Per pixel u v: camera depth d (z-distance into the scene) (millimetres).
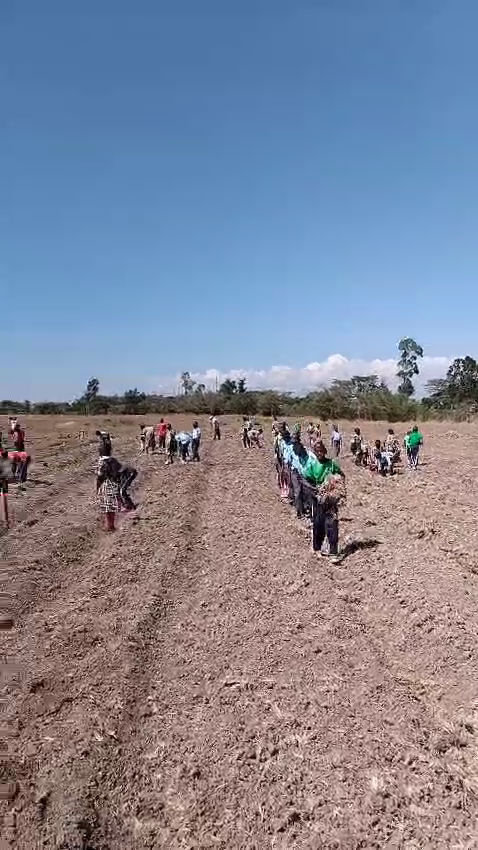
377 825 5449
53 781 5992
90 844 5281
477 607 9977
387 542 13891
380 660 8359
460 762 6254
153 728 6930
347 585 11250
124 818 5621
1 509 17844
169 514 17203
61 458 30688
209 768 6234
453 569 11922
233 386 85688
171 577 11797
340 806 5672
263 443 38844
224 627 9484
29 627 9562
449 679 7816
